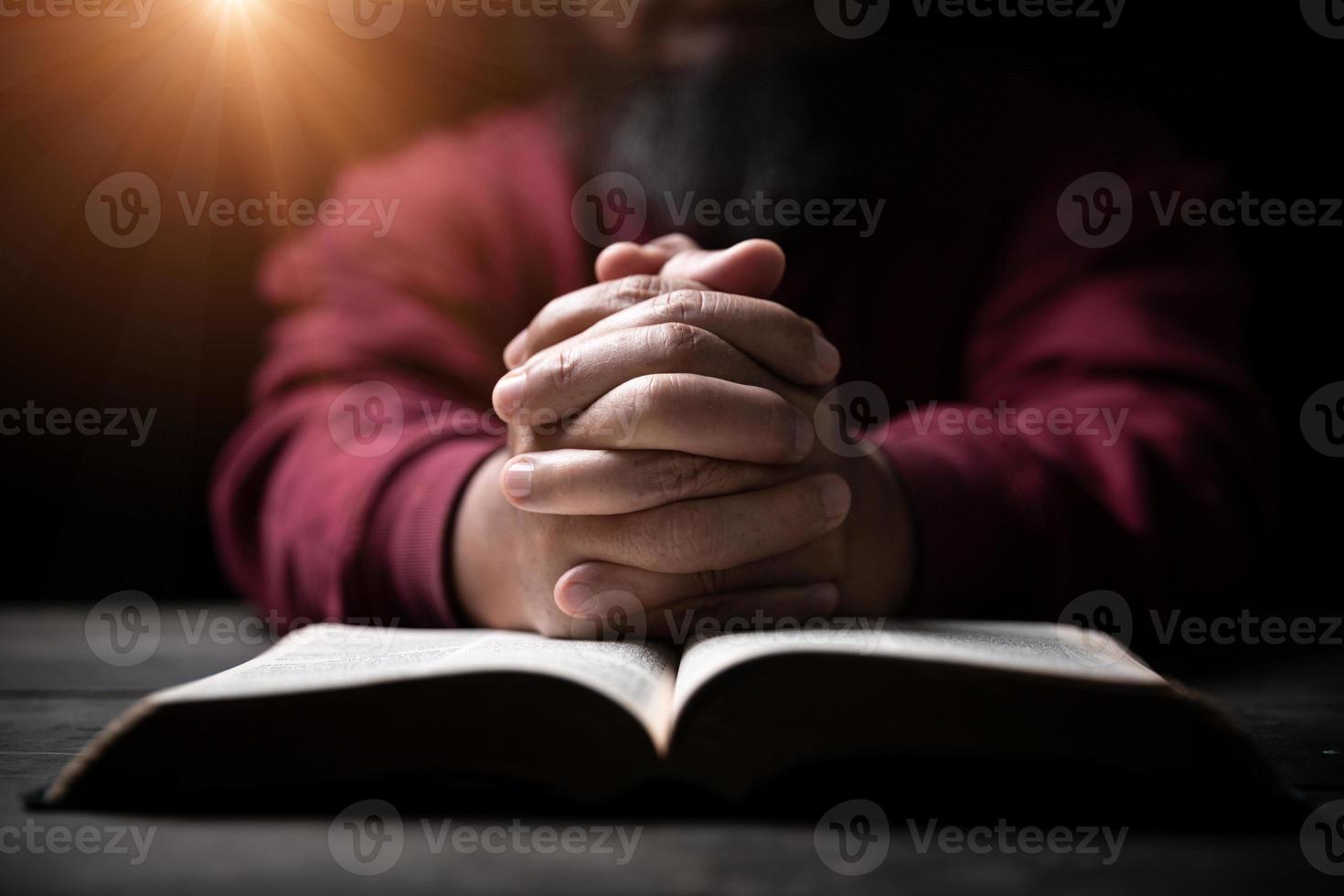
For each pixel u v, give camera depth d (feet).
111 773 2.06
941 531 2.67
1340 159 4.16
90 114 5.81
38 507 5.90
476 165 4.47
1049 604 2.73
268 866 1.94
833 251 3.82
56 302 5.93
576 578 2.39
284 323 4.07
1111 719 2.08
